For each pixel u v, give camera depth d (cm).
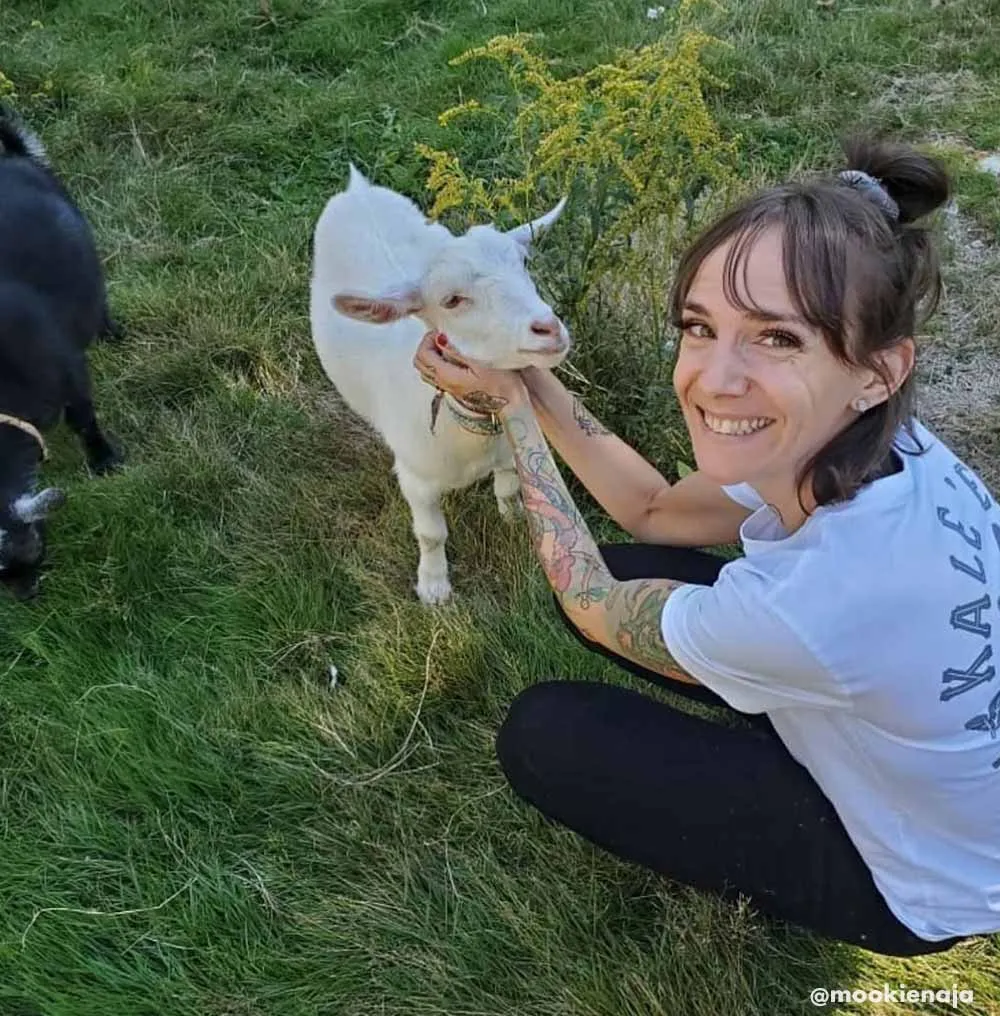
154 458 328
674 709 188
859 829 163
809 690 148
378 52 512
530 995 206
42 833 239
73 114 464
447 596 279
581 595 178
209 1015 209
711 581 218
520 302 201
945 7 495
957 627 143
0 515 279
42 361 305
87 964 216
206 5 548
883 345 133
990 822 156
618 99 284
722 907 211
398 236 302
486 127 441
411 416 252
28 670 271
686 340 144
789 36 488
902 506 143
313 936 218
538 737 190
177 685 261
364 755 247
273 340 357
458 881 223
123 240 405
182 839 236
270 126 455
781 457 142
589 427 218
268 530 301
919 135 426
